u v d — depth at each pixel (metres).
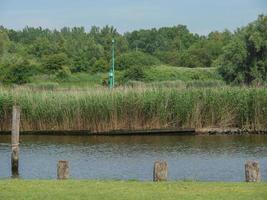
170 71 105.88
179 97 47.09
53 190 18.08
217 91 47.53
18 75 89.38
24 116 46.84
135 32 189.38
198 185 19.08
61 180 20.50
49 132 46.59
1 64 93.19
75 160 34.16
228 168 30.81
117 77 96.75
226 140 43.06
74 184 19.30
